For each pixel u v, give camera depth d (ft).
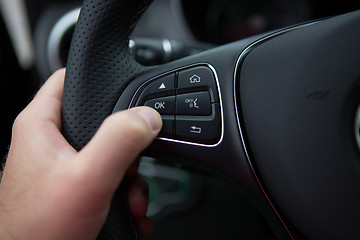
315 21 0.62
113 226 0.61
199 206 1.69
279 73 0.57
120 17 0.61
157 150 0.64
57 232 0.56
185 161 0.65
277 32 0.62
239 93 0.60
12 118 1.50
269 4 1.76
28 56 1.73
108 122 0.54
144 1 0.63
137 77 0.65
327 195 0.55
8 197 0.59
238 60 0.62
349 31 0.55
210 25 1.82
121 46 0.63
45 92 0.67
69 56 0.61
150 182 1.66
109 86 0.62
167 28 1.74
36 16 1.53
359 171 0.54
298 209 0.57
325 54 0.55
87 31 0.60
